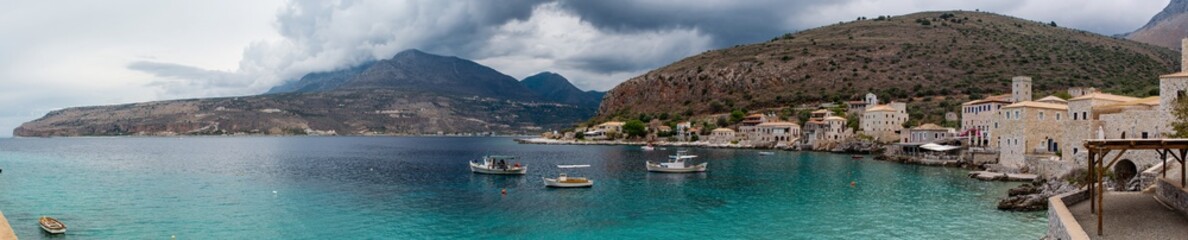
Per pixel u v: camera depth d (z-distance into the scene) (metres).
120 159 176.00
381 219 66.88
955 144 157.00
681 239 57.41
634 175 116.31
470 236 58.72
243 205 76.12
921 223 62.94
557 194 87.31
